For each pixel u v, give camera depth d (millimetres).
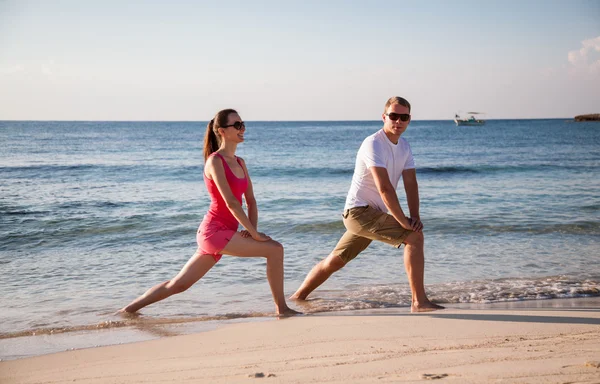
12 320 4641
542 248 7824
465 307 4836
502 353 3154
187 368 3092
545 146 44469
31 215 11250
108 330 4301
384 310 4805
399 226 4672
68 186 17266
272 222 10234
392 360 3074
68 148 42719
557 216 10609
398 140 4766
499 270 6508
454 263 6898
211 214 4586
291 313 4707
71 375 3078
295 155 36562
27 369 3225
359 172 4762
